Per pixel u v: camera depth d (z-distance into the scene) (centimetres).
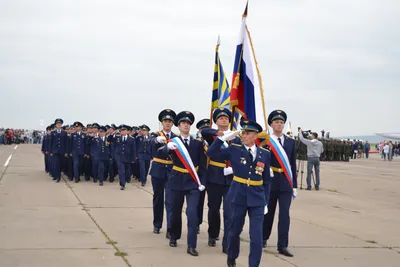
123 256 665
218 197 738
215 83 923
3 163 2364
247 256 691
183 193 723
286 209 712
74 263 621
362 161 3938
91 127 1673
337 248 758
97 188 1473
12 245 708
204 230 878
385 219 1038
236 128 815
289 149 730
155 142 818
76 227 851
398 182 1923
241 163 612
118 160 1477
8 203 1095
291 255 697
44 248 696
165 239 782
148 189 1485
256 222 597
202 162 736
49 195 1255
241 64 775
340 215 1072
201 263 642
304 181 1880
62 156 1833
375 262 681
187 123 741
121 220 933
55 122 1661
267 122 757
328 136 4038
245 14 770
